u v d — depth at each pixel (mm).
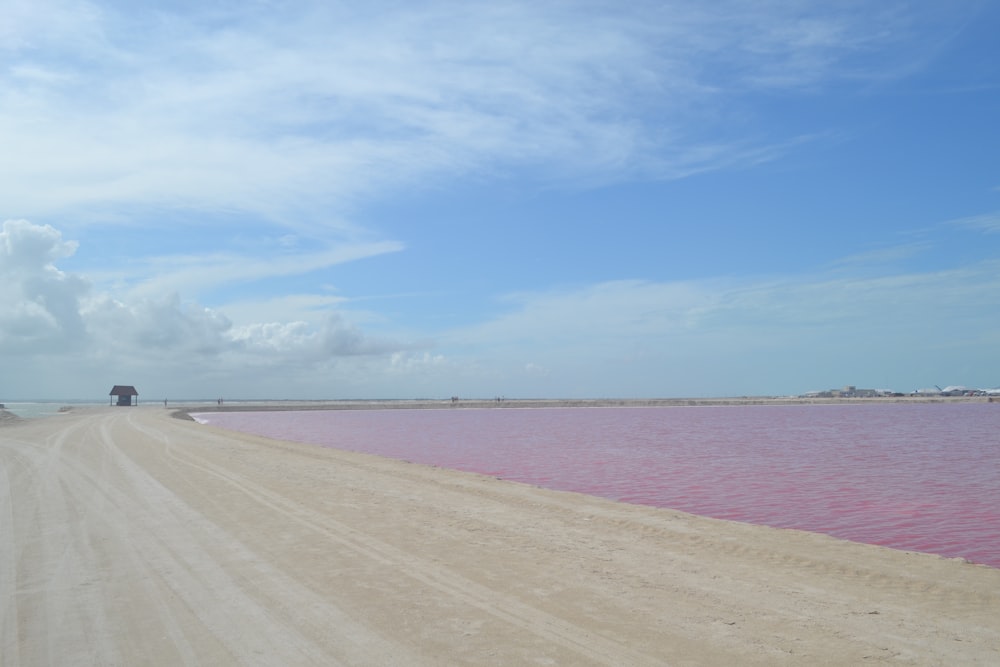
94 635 6445
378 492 15961
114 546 10062
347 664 5734
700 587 8188
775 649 6129
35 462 21359
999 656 6012
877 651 6105
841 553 10242
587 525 12203
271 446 30297
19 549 9883
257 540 10500
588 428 60406
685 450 35562
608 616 7023
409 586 8047
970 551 12758
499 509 13805
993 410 107375
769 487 21203
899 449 36156
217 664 5750
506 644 6195
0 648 6145
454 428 61375
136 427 42312
